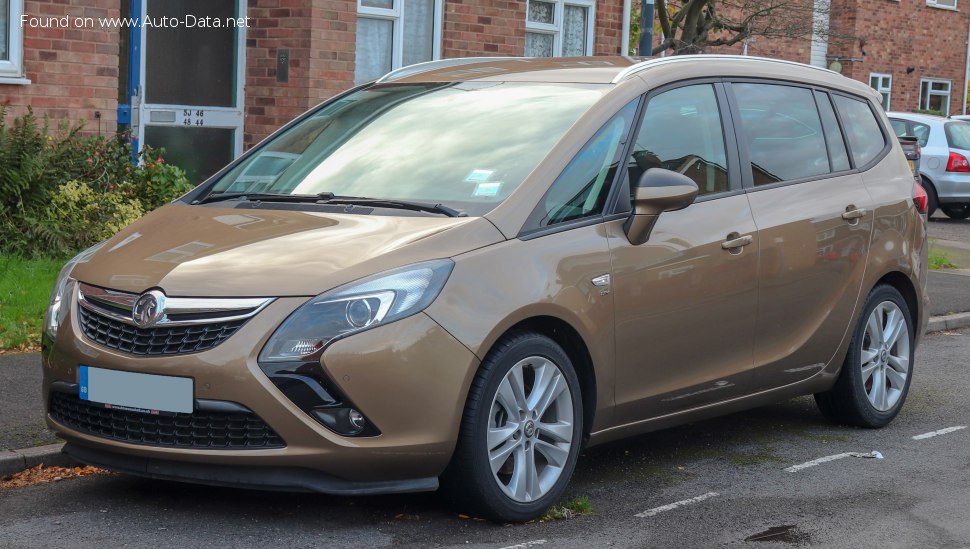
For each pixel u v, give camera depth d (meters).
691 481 5.76
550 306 4.92
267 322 4.49
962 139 21.20
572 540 4.79
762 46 26.70
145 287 4.69
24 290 8.55
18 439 5.75
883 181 6.97
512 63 6.36
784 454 6.34
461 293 4.67
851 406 6.81
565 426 5.08
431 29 14.00
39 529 4.73
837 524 5.14
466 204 5.09
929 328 10.74
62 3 10.42
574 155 5.29
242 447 4.50
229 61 12.95
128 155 10.66
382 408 4.50
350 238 4.81
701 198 5.78
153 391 4.56
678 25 17.38
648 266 5.37
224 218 5.25
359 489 4.57
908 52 31.20
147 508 5.02
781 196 6.20
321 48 12.45
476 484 4.75
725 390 5.89
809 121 6.62
